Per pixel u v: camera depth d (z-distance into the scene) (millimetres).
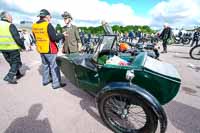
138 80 2498
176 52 10523
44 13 3791
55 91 4137
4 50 4227
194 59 8086
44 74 4418
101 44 3199
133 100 2283
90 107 3398
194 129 2734
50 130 2688
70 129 2719
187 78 5121
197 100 3719
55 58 4117
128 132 2547
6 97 3779
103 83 2783
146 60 2789
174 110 3299
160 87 2430
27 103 3525
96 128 2750
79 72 3076
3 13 4168
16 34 4184
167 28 9734
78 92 4090
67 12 4496
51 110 3270
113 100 2543
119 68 2537
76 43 4637
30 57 8828
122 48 3779
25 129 2701
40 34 3826
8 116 3047
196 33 13266
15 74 4570
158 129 2684
